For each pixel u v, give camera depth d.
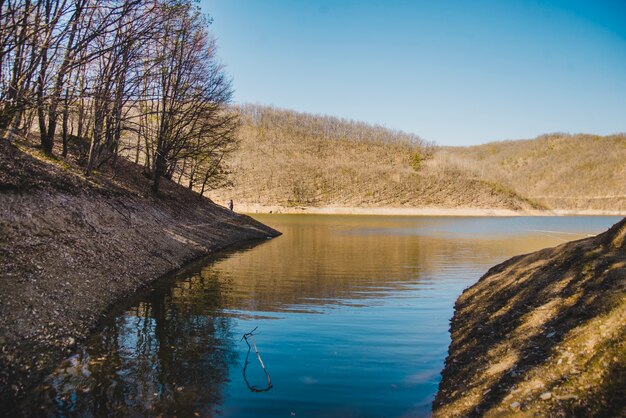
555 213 135.25
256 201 107.56
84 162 21.47
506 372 6.33
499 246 32.12
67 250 11.53
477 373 6.83
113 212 16.97
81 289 10.52
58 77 12.20
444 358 8.35
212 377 7.23
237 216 39.84
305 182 122.50
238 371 7.52
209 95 29.14
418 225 62.69
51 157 17.39
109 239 14.52
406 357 8.36
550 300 8.14
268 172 124.44
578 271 8.65
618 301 6.38
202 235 25.95
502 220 87.75
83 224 13.77
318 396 6.63
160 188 29.06
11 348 7.09
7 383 6.38
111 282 12.17
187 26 23.12
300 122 189.50
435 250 28.75
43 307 8.66
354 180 129.38
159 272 15.80
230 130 33.12
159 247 18.20
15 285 8.60
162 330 9.65
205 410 6.11
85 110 20.14
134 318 10.44
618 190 170.12
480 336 8.56
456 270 19.86
